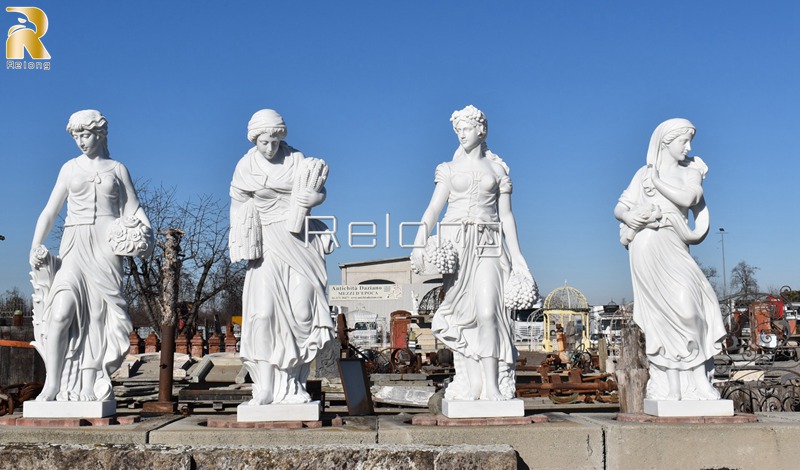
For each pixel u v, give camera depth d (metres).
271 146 7.29
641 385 9.33
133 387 16.12
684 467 6.82
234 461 6.07
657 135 7.69
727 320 24.58
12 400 9.20
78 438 6.65
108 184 7.49
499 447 6.23
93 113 7.48
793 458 6.87
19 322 17.81
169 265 11.93
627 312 12.10
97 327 7.39
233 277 34.62
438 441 6.73
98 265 7.45
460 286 7.45
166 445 6.23
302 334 7.27
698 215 7.61
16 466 6.05
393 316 34.75
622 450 6.81
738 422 7.12
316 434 6.63
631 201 7.79
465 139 7.66
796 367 15.67
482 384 7.41
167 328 10.70
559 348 29.58
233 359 21.14
